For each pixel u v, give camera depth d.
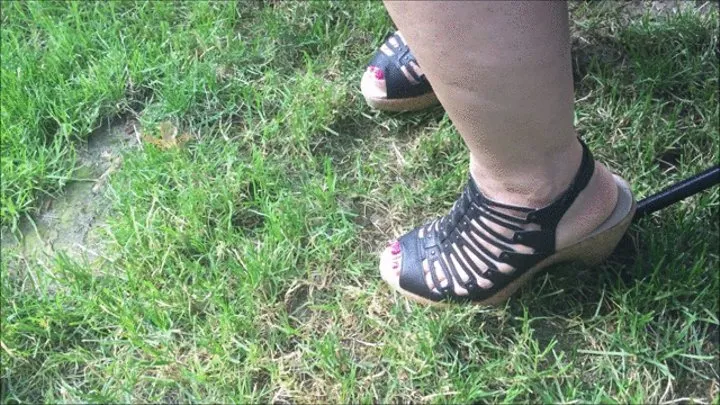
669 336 1.23
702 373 1.20
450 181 1.47
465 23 0.84
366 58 1.69
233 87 1.67
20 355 1.31
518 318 1.25
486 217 1.16
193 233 1.43
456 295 1.26
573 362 1.22
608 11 1.70
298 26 1.76
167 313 1.33
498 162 1.05
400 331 1.29
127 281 1.40
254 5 1.83
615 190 1.17
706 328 1.23
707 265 1.28
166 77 1.68
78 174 1.59
